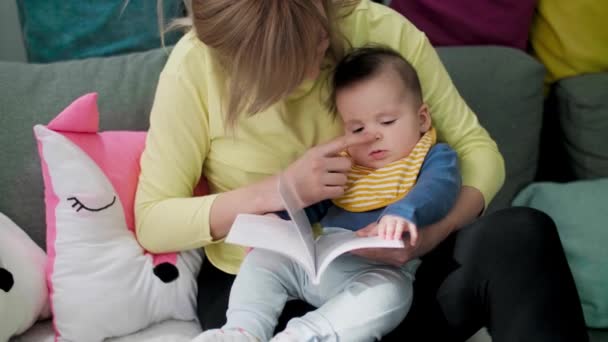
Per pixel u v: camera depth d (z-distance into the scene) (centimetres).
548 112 180
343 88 114
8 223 125
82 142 120
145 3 161
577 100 168
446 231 110
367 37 121
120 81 142
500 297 95
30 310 117
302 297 114
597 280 138
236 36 91
